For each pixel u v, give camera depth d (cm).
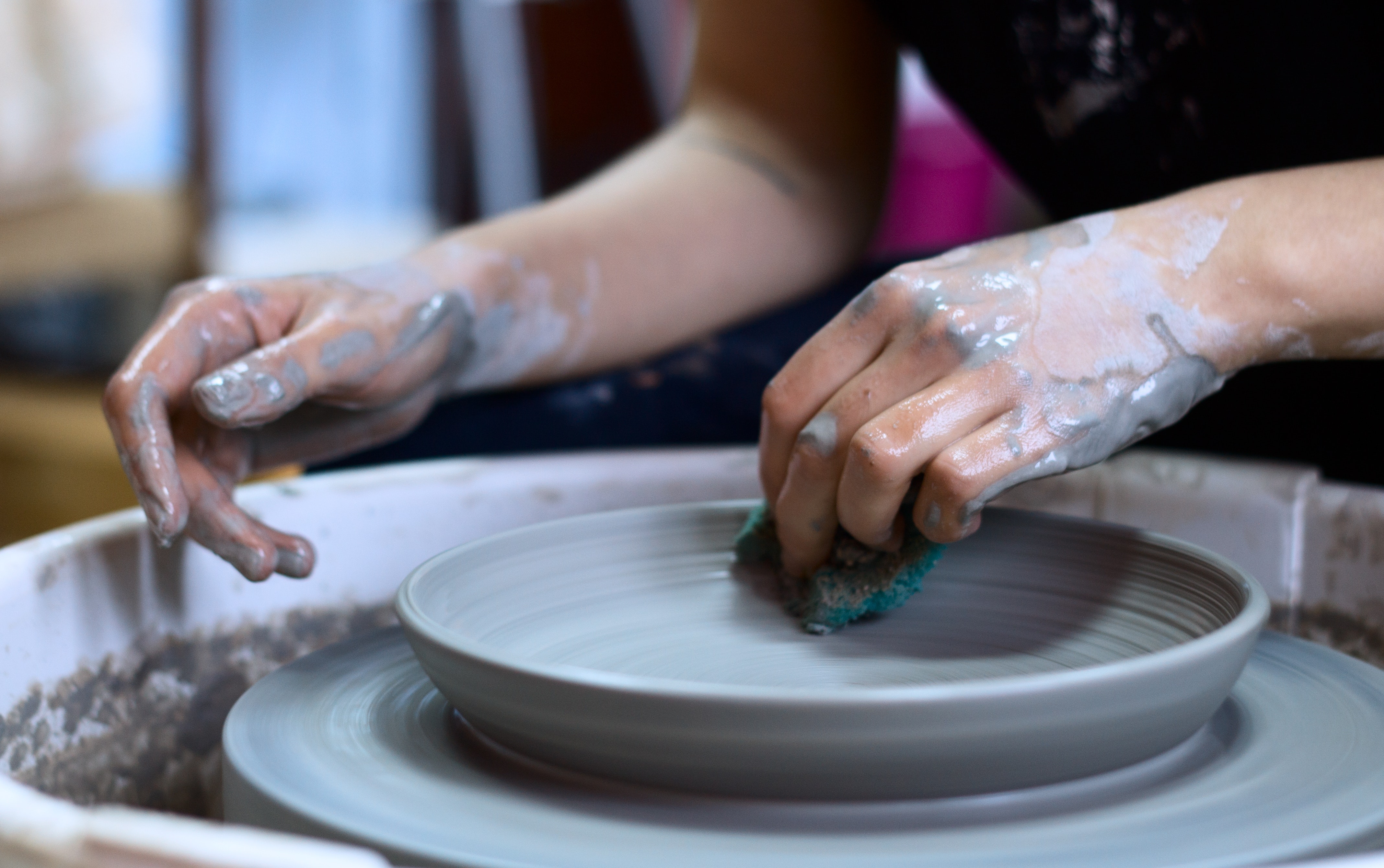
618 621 72
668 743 48
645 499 91
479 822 49
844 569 70
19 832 39
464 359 90
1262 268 69
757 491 90
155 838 36
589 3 271
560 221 103
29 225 291
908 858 46
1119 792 52
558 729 51
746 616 73
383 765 56
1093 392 63
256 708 62
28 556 67
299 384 72
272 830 51
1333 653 68
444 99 281
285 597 81
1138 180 108
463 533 87
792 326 121
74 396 268
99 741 70
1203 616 63
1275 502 79
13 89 282
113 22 295
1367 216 71
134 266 306
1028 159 115
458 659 53
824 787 49
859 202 126
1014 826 49
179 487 67
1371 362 102
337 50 318
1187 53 100
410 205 325
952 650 69
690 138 121
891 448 58
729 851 47
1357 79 95
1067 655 67
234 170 322
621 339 106
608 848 47
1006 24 106
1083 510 86
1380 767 54
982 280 64
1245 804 51
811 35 121
